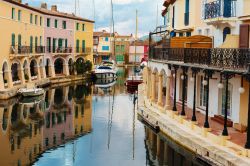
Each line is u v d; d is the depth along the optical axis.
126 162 21.25
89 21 73.75
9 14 45.00
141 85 52.12
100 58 113.31
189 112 28.16
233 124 22.88
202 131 22.08
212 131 21.80
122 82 68.69
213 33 27.91
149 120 29.44
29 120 31.97
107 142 25.52
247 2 23.16
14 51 45.22
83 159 21.73
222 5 24.88
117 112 37.03
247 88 21.64
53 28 64.56
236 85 22.61
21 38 50.19
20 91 43.06
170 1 38.41
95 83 65.31
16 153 22.61
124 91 55.19
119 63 115.88
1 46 41.97
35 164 20.67
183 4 34.53
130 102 44.19
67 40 68.50
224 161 17.77
